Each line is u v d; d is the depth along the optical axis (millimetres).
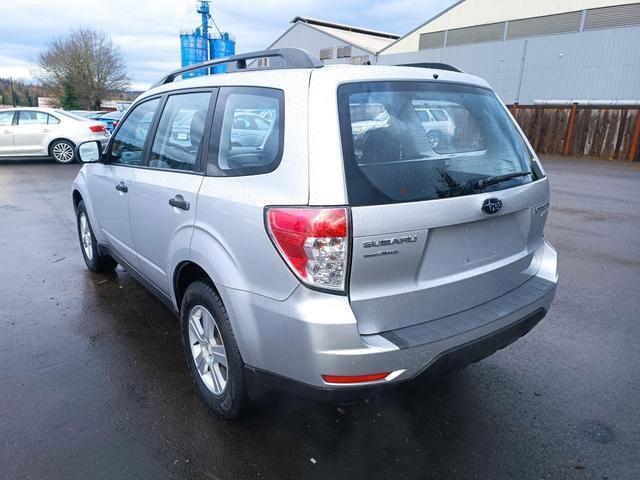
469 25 27188
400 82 2408
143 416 2760
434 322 2332
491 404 2928
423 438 2619
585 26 22625
